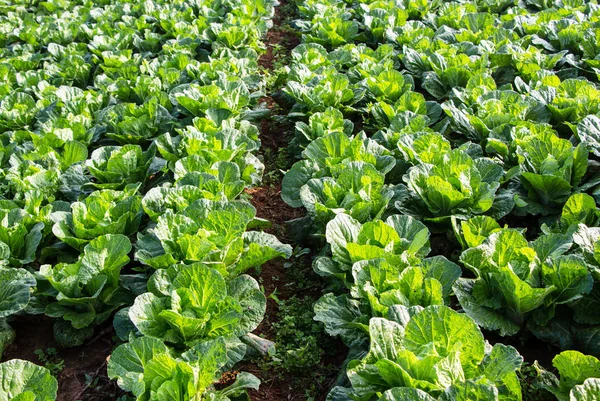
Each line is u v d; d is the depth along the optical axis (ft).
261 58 16.10
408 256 7.79
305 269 9.45
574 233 7.79
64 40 15.92
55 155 10.48
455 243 9.04
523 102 11.09
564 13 15.06
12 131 11.57
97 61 14.64
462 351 6.56
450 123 11.50
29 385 6.78
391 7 16.02
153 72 13.41
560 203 9.27
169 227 8.25
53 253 9.05
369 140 10.19
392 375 6.37
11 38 16.43
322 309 7.62
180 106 11.84
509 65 13.07
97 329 8.52
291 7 19.77
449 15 15.14
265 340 8.05
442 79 12.57
